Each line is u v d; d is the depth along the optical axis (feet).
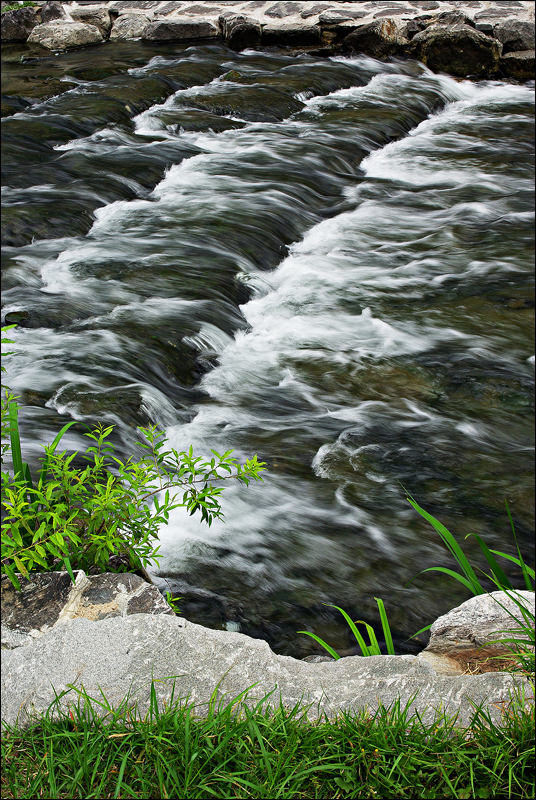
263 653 8.11
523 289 22.65
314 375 18.75
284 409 17.44
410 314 21.56
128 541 9.32
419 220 27.99
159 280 22.07
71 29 48.65
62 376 17.28
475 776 6.86
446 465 15.57
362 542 13.47
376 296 22.56
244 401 17.67
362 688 7.73
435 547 13.44
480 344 20.06
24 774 6.91
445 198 29.81
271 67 43.70
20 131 32.42
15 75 42.42
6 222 24.44
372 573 12.82
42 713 7.27
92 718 7.20
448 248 25.53
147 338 19.08
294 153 32.83
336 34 46.44
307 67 43.55
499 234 26.37
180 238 24.81
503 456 15.96
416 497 14.66
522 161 33.40
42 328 19.57
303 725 7.20
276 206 27.63
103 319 19.94
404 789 6.74
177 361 18.63
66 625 8.18
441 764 6.84
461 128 38.01
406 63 45.29
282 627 11.67
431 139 36.50
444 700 7.57
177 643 8.07
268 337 20.54
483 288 22.86
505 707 7.42
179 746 6.91
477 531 13.89
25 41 50.34
